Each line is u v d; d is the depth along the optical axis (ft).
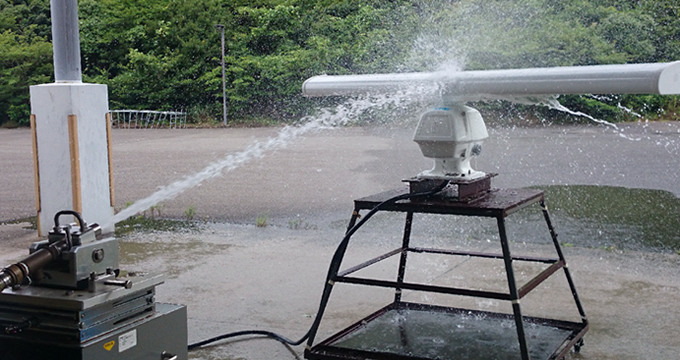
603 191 24.06
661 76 6.99
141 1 82.07
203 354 9.43
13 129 73.87
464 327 9.40
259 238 17.47
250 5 78.43
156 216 20.99
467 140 8.44
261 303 11.78
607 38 53.88
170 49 79.05
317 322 8.46
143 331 6.83
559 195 23.48
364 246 16.28
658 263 14.08
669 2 53.83
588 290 12.21
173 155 39.34
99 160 17.67
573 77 7.63
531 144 39.17
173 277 13.53
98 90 17.47
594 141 39.83
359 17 68.80
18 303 6.39
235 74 71.87
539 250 15.43
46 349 6.25
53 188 17.26
